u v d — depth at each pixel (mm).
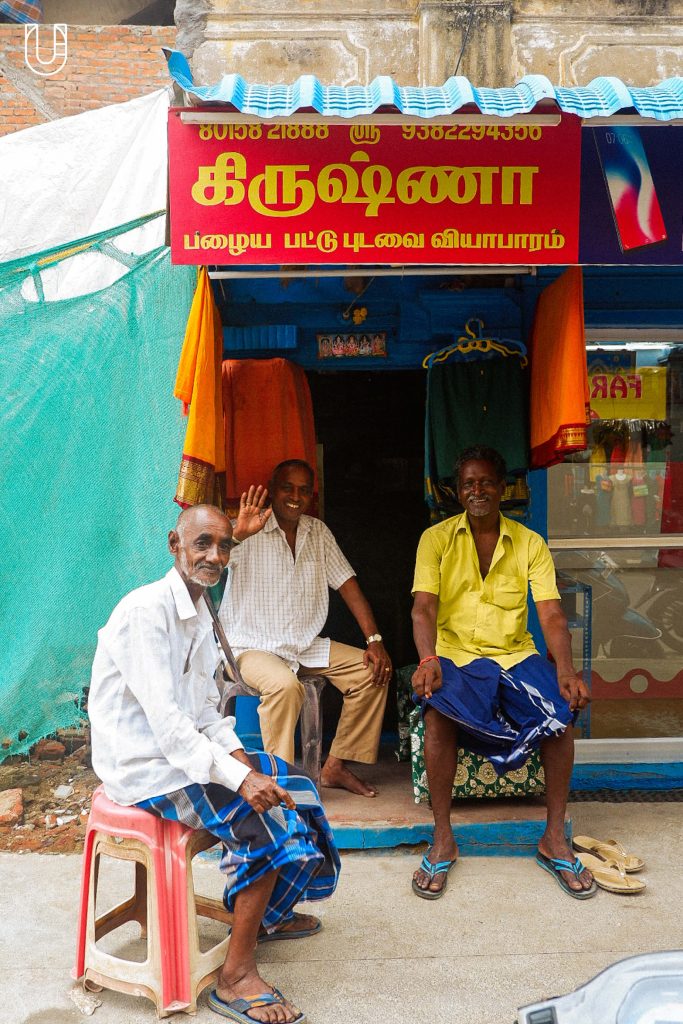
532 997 2561
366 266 3787
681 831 3721
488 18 4328
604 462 4270
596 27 4402
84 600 3826
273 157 2783
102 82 6875
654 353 4258
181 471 3223
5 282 3764
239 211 2795
